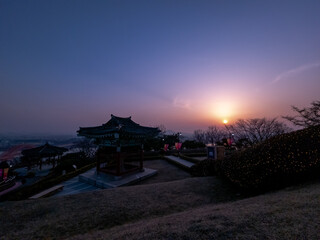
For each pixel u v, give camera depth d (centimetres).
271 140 512
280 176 445
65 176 1062
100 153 1101
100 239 244
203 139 3588
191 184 612
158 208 420
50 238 299
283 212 229
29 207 435
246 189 520
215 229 207
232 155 641
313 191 310
